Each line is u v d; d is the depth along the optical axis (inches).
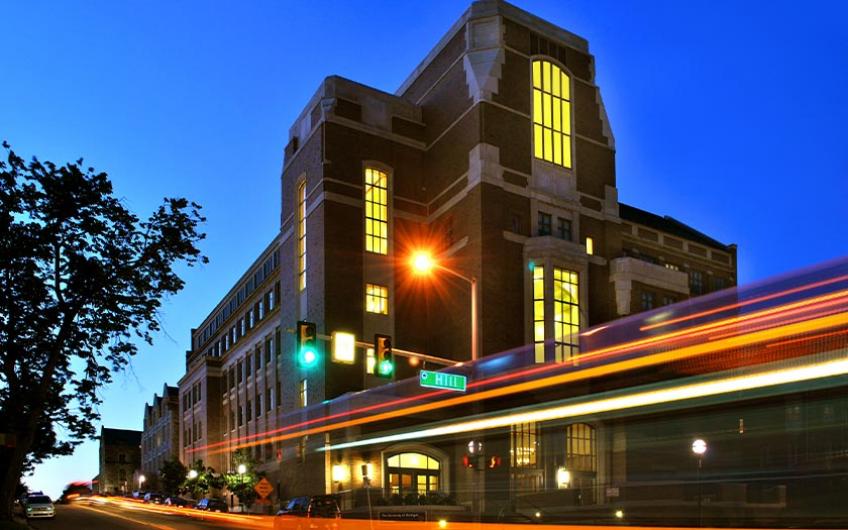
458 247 1894.7
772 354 1565.0
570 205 1971.0
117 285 1120.2
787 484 1567.4
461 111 1969.7
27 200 1036.5
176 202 1149.1
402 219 2030.0
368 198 1994.3
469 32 1995.6
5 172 1015.6
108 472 5733.3
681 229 2652.6
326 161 1945.1
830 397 1649.9
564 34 2102.6
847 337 1374.3
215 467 3085.6
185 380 3695.9
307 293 1967.3
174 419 4025.6
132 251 1130.7
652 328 1914.4
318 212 1943.9
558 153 2004.2
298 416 1958.7
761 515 1238.9
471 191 1875.0
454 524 1024.2
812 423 1675.7
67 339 1101.7
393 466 1737.2
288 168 2193.7
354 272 1914.4
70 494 4183.1
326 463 1738.4
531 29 2036.2
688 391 1811.0
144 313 1135.0
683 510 1352.1
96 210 1090.7
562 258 1862.7
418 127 2121.1
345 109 2010.3
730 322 1722.4
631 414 1829.5
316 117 2031.3
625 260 1983.3
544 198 1929.1
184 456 3619.6
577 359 1829.5
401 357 1926.7
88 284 1080.8
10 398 1079.6
